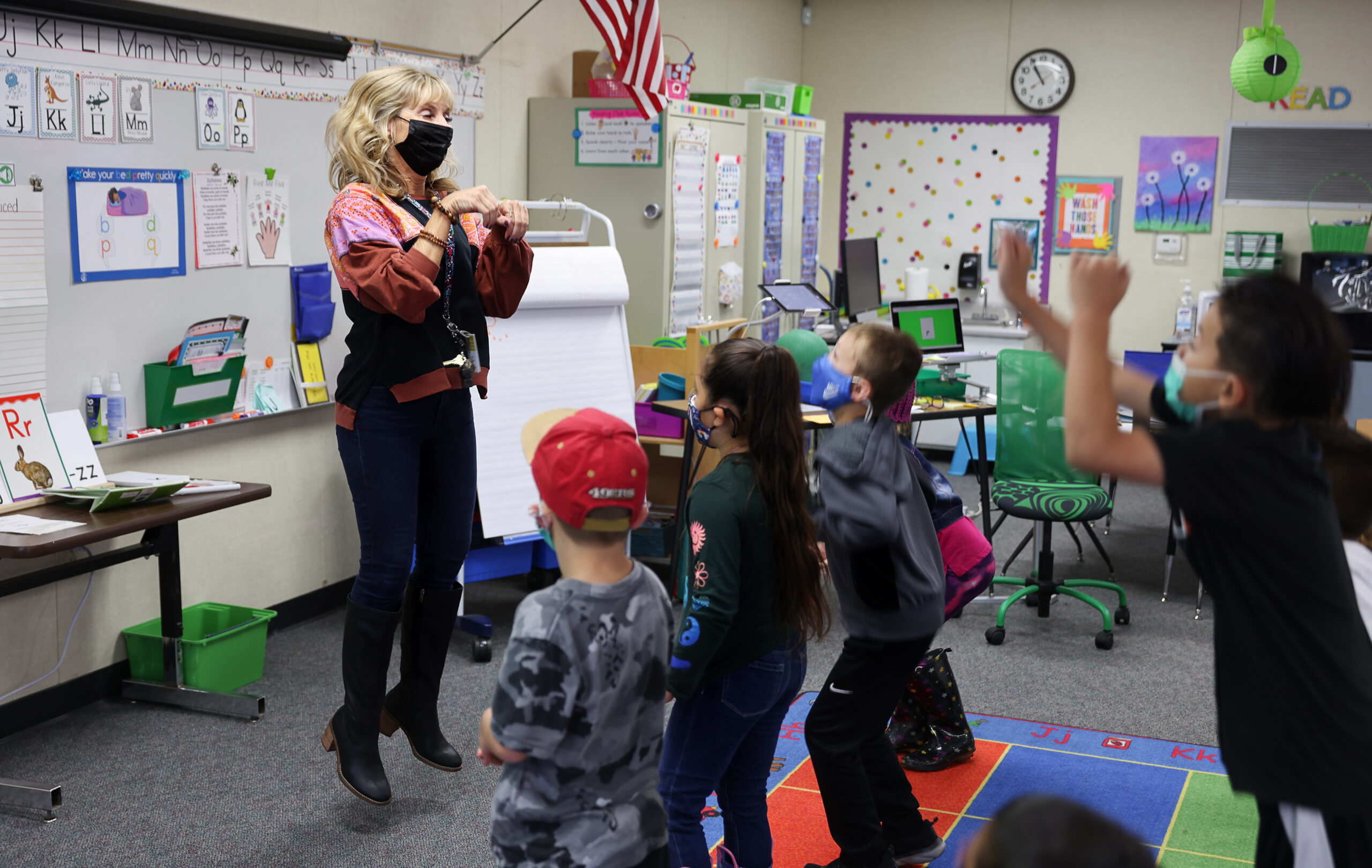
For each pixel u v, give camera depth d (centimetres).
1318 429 193
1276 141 730
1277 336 139
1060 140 773
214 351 391
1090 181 770
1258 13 722
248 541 433
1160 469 138
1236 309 143
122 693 383
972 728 368
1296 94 723
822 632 218
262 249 420
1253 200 739
